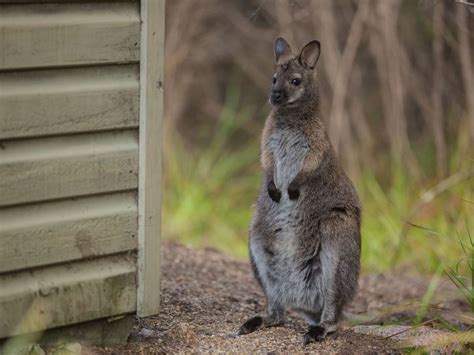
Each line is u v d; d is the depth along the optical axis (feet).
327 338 32.83
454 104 59.82
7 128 25.89
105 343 29.48
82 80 27.32
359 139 64.03
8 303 26.45
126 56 27.96
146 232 29.07
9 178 26.03
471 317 35.86
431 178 58.03
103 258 28.48
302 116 35.65
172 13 67.51
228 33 73.82
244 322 35.09
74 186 27.43
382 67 60.29
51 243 27.09
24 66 26.00
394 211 55.57
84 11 27.07
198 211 59.98
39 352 27.09
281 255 34.42
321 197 34.17
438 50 57.57
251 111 75.15
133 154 28.58
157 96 28.66
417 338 30.94
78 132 27.35
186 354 30.12
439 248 49.29
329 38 61.41
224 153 69.77
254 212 35.88
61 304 27.63
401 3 62.80
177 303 37.14
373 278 48.93
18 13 25.86
